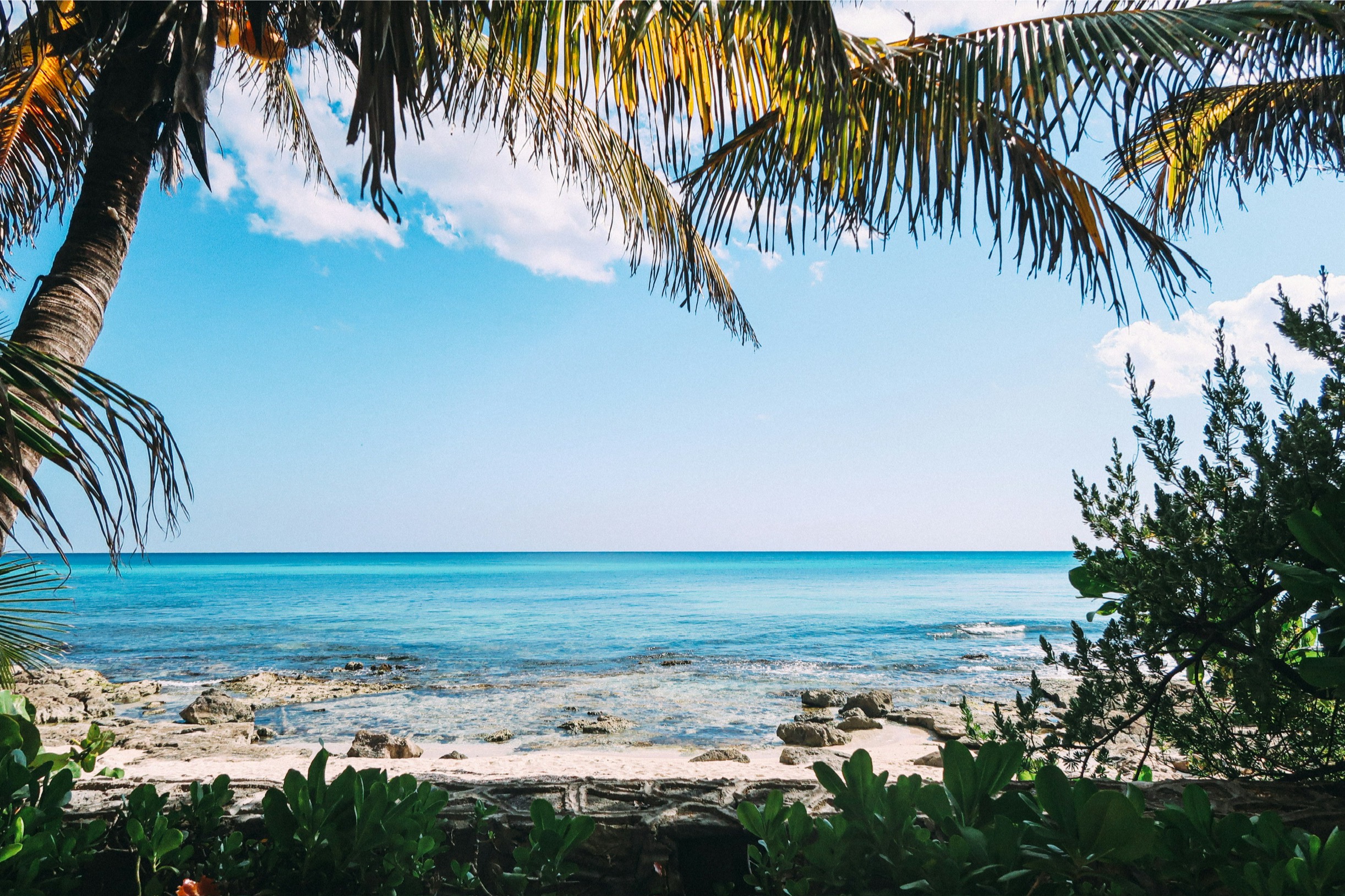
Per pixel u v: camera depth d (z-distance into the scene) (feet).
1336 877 4.74
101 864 6.71
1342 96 10.63
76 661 60.64
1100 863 5.71
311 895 6.13
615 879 7.02
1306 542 6.68
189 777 8.20
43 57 11.24
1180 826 5.69
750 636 81.25
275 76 17.21
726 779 8.09
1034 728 9.08
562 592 177.88
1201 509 8.89
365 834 5.93
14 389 9.00
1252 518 7.87
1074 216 10.19
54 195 16.97
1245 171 12.59
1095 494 9.68
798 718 35.73
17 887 5.61
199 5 10.16
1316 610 7.92
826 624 97.81
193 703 35.99
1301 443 7.68
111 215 12.43
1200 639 8.40
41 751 7.81
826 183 10.34
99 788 7.58
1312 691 7.89
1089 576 9.79
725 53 8.76
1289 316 8.73
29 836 5.82
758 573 316.60
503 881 6.37
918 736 31.42
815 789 7.90
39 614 10.57
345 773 6.38
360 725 34.94
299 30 11.93
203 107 10.12
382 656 63.98
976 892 5.20
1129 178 8.79
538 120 13.46
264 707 39.63
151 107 12.28
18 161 16.48
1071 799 5.41
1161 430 9.37
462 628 91.20
